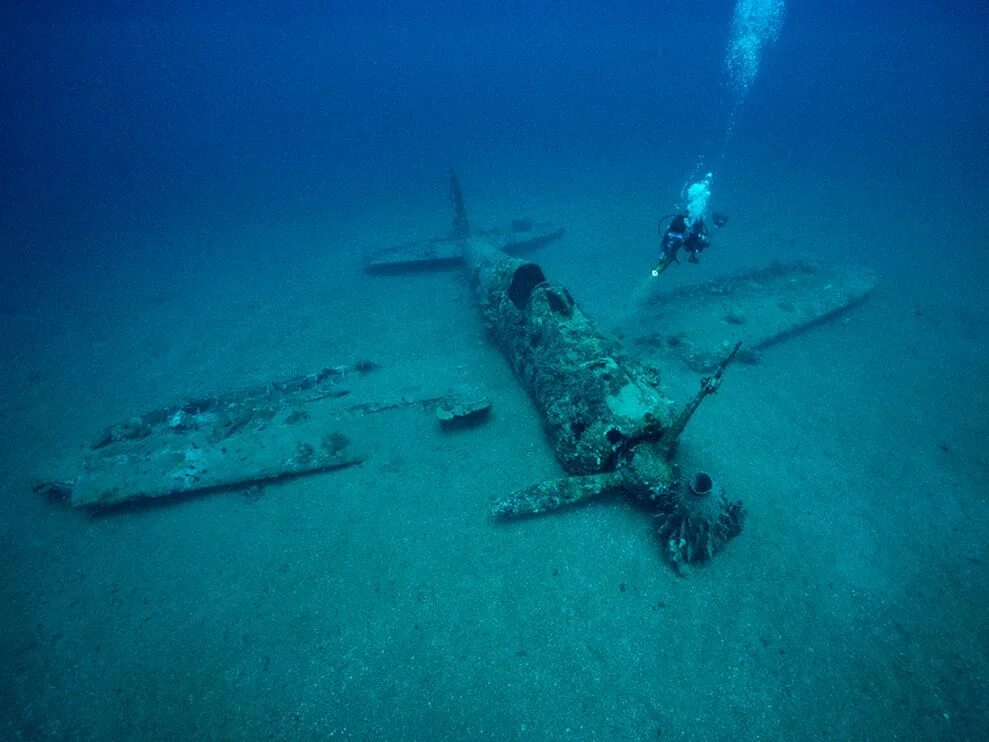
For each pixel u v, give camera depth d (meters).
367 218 21.28
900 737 3.71
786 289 10.77
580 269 13.70
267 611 4.91
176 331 11.65
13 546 5.96
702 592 4.77
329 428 7.18
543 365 6.76
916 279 12.25
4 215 27.61
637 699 4.00
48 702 4.32
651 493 5.28
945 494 5.90
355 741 3.86
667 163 29.47
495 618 4.66
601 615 4.61
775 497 5.84
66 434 8.14
